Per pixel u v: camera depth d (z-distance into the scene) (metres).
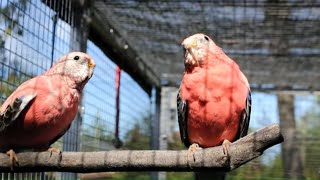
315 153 1.61
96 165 0.54
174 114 1.44
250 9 0.89
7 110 0.58
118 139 1.00
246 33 1.01
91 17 0.84
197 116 0.63
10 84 0.64
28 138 0.59
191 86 0.63
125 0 0.85
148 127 1.35
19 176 0.70
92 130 0.88
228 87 0.62
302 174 1.59
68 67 0.63
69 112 0.62
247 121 0.64
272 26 0.97
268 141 0.51
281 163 1.58
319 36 1.02
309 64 1.24
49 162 0.54
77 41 0.78
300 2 0.86
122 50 1.01
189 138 0.65
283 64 1.24
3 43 0.62
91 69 0.64
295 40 1.06
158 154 0.53
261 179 1.55
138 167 0.53
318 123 1.68
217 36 1.03
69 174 0.82
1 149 0.60
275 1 0.86
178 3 0.86
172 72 1.38
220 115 0.62
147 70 1.25
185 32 1.01
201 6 0.88
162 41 1.06
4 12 0.62
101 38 0.90
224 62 0.64
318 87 1.46
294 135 1.61
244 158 0.52
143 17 0.92
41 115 0.59
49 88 0.60
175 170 0.53
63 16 0.74
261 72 1.33
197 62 0.64
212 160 0.52
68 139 0.77
